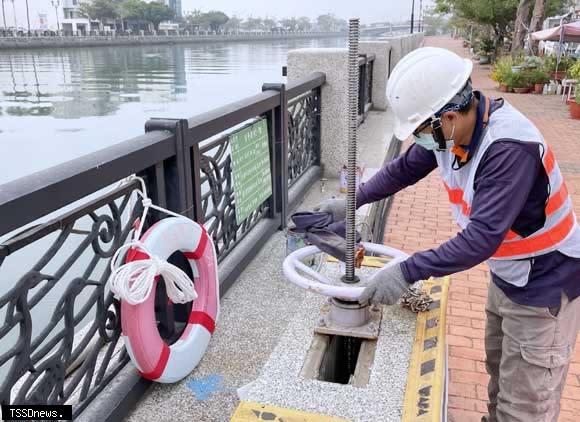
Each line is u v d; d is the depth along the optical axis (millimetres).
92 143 12195
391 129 8227
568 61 19750
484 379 3301
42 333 1907
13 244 1700
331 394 1811
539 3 24234
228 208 3547
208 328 2783
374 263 2625
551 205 1785
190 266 2812
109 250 2215
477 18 33188
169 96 21125
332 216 2434
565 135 11242
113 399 2326
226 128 3176
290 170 4984
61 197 1845
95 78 32562
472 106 1735
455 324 3947
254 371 2705
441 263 1737
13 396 2430
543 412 2021
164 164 2617
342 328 2152
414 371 1908
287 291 3488
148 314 2328
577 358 3512
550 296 1857
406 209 6559
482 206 1690
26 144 12062
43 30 89375
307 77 5191
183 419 2379
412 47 16781
